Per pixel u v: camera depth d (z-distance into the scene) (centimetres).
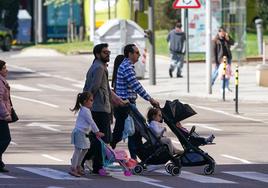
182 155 2966
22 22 13812
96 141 2922
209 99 5822
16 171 3000
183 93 6019
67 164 3192
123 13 10581
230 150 3606
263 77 6550
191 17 8806
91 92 2959
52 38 13488
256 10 12212
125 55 3108
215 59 6100
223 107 5388
